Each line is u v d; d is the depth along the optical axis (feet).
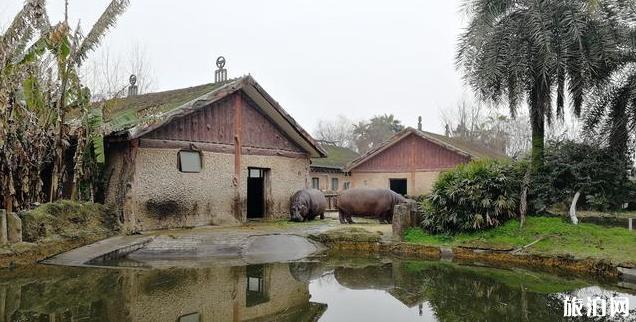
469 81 40.27
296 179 56.08
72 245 33.73
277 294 24.73
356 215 51.39
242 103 49.42
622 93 38.73
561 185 38.42
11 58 33.86
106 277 27.45
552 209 40.73
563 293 24.97
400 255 38.09
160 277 27.76
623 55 37.47
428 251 37.88
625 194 38.09
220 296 23.86
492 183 37.60
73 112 46.55
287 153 54.95
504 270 31.48
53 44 34.68
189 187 43.21
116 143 39.81
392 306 22.39
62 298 22.68
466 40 40.19
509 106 38.70
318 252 39.04
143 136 39.45
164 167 41.16
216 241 36.65
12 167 34.37
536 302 23.03
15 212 33.37
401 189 83.66
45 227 32.78
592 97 39.17
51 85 37.14
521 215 37.11
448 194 38.73
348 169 82.94
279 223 49.39
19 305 21.42
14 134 34.04
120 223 38.11
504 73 37.58
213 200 45.47
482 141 144.87
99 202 39.86
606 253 30.66
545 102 38.47
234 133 48.24
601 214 38.88
